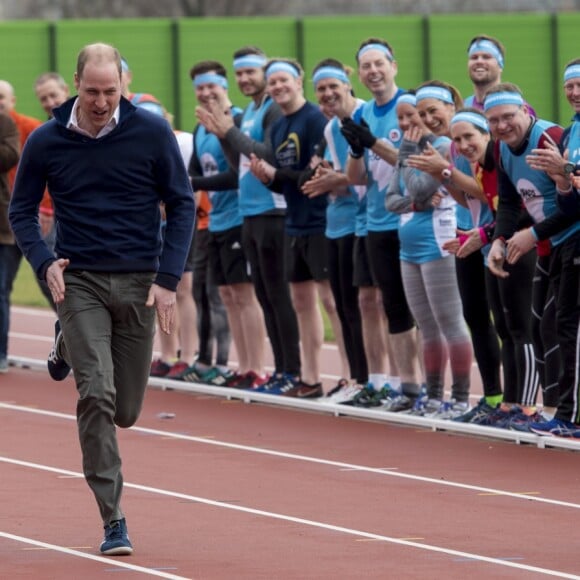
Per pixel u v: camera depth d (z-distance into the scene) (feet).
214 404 95.76
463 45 249.34
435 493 67.26
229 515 62.64
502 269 77.97
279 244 95.55
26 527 59.98
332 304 95.91
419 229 84.23
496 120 74.74
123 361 55.98
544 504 64.69
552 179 73.05
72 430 85.46
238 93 245.24
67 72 244.01
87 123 54.54
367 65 88.33
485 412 83.10
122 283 55.11
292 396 95.71
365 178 87.71
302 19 249.14
